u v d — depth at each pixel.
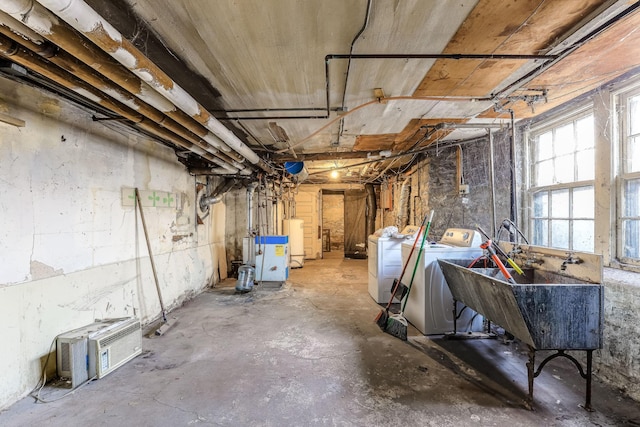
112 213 2.70
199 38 1.75
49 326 2.04
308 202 8.24
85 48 1.28
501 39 1.76
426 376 2.13
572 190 2.72
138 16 1.55
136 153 3.05
